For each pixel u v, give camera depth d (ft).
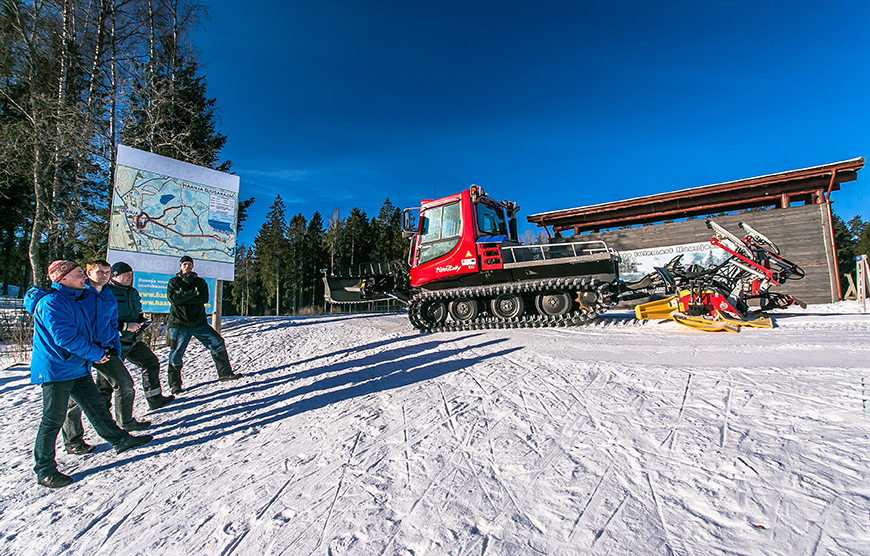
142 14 42.47
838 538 4.87
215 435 11.18
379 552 5.61
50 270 9.24
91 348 9.48
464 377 14.40
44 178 36.76
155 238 24.80
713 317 21.70
